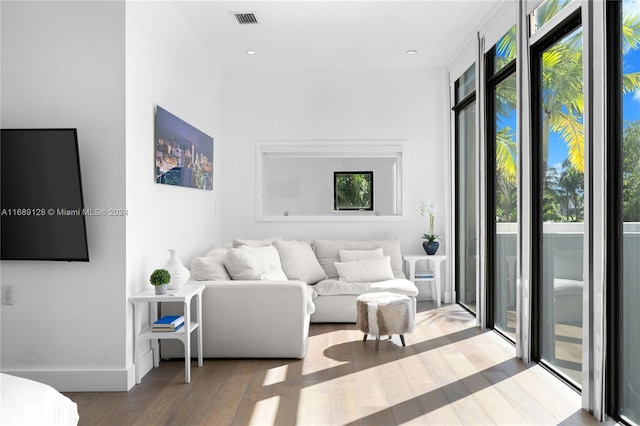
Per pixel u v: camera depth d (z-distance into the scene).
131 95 3.54
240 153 6.49
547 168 3.69
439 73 6.47
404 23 4.94
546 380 3.51
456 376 3.63
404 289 5.17
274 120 6.50
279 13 4.66
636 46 2.60
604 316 2.81
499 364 3.89
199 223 5.35
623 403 2.82
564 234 3.44
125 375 3.41
